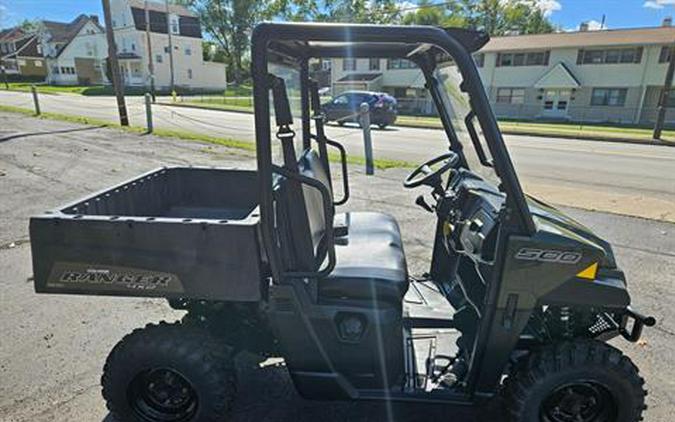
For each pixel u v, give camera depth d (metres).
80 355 2.79
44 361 2.72
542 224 1.96
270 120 1.88
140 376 2.16
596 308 1.94
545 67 29.50
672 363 2.80
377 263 2.31
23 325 3.10
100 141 10.35
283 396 2.49
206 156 8.74
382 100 17.09
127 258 1.96
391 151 11.22
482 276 2.16
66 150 9.14
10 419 2.26
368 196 6.33
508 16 39.97
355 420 2.32
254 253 1.93
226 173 3.12
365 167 8.33
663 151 13.44
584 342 2.03
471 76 1.80
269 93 1.84
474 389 2.06
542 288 1.88
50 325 3.11
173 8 46.31
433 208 3.04
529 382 2.02
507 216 1.86
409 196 6.34
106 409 2.35
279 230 1.98
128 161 8.18
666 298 3.60
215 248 1.93
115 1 43.56
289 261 2.02
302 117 2.71
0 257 4.14
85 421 2.26
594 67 28.17
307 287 2.02
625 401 2.01
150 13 43.59
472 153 2.57
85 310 3.32
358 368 2.10
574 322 2.15
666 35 26.77
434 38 1.78
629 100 27.55
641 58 26.72
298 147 2.58
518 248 1.85
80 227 1.95
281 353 2.20
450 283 2.79
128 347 2.11
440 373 2.18
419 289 2.81
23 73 56.25
